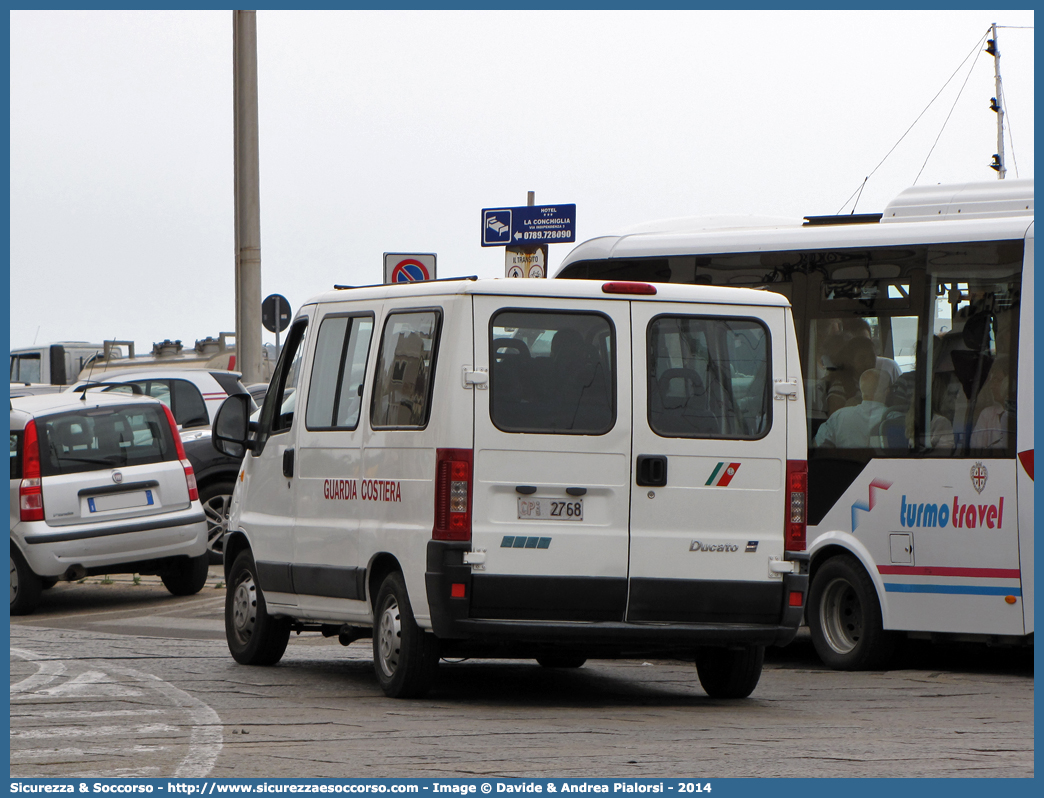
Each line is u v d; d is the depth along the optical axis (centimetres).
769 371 2792
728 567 2728
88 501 4716
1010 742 2359
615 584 2658
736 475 2742
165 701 2730
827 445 3659
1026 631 3362
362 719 2491
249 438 3416
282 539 3155
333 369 3033
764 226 3988
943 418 3509
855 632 3619
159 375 5953
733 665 2898
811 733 2417
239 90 6366
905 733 2447
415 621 2694
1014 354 3428
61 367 6988
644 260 3988
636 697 2961
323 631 3203
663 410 2716
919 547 3503
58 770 2017
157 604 4916
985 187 3603
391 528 2750
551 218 5412
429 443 2652
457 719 2505
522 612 2622
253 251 6366
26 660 3438
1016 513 3384
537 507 2638
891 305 3619
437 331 2689
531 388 2656
